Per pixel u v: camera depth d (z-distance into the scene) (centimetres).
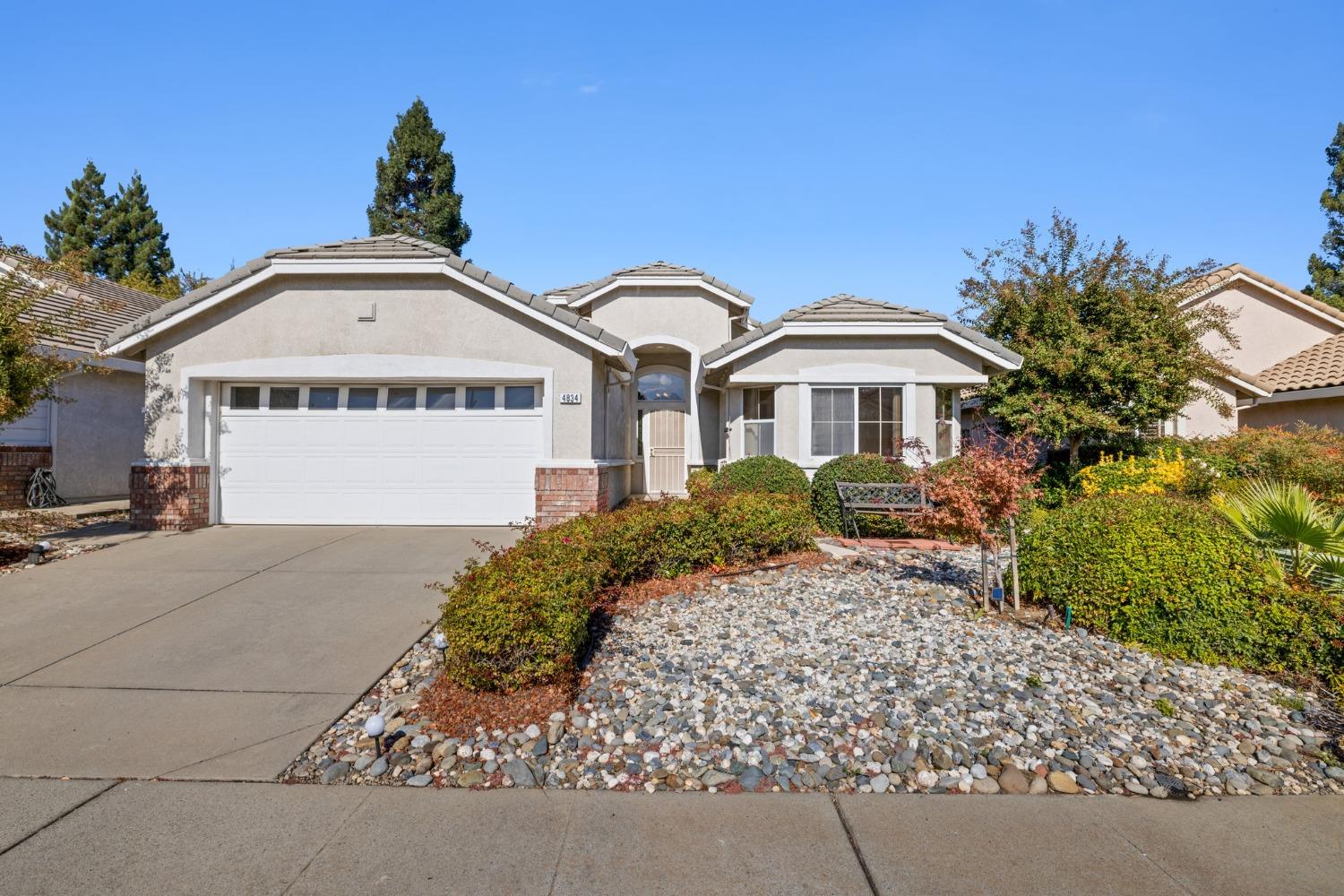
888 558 877
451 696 454
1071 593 596
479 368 1053
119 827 321
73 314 1376
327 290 1053
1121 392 1302
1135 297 1355
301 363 1048
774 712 435
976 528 641
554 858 300
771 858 300
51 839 312
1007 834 318
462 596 467
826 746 398
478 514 1084
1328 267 3033
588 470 1045
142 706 450
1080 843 311
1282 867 295
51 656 535
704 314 1638
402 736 412
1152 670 511
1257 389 1539
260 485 1081
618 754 391
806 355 1282
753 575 776
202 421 1066
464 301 1057
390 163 2994
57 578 750
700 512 782
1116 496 650
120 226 4100
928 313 1280
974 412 1852
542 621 451
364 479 1084
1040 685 478
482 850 306
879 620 622
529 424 1083
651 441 1791
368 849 306
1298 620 504
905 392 1265
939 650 546
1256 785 364
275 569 791
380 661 527
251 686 482
